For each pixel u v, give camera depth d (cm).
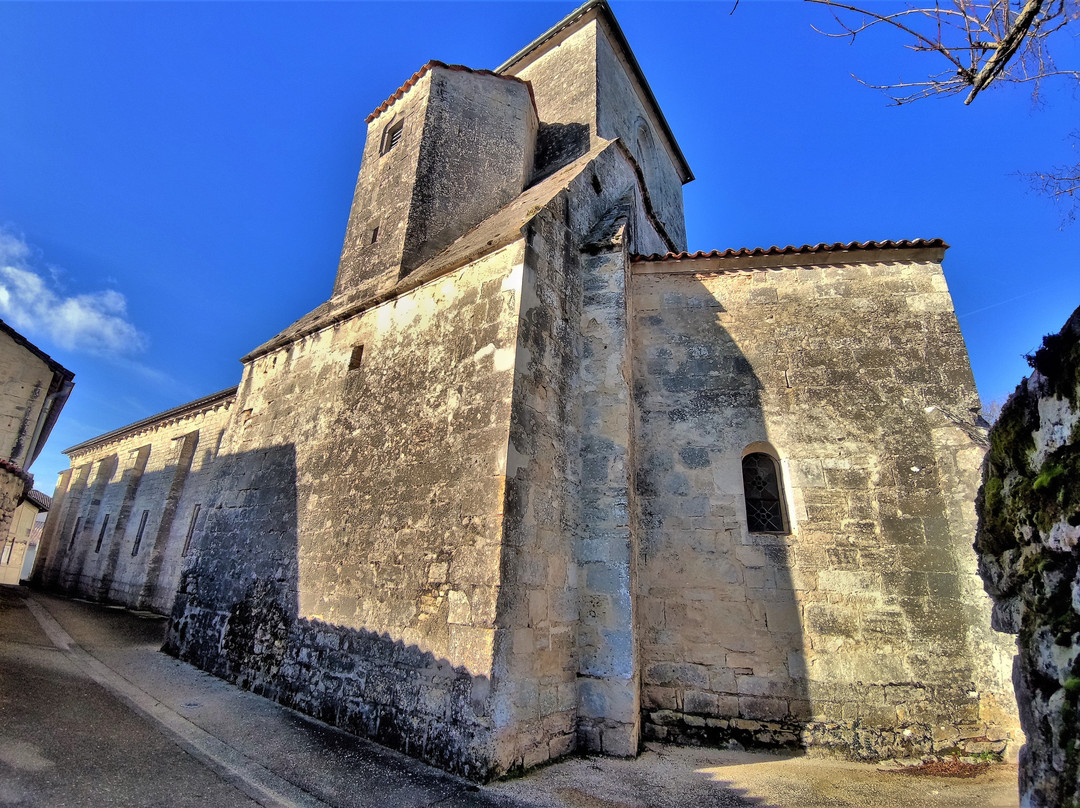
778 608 659
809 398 750
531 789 470
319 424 848
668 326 814
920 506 682
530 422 613
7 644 849
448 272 759
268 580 796
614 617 609
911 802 470
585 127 1258
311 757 518
